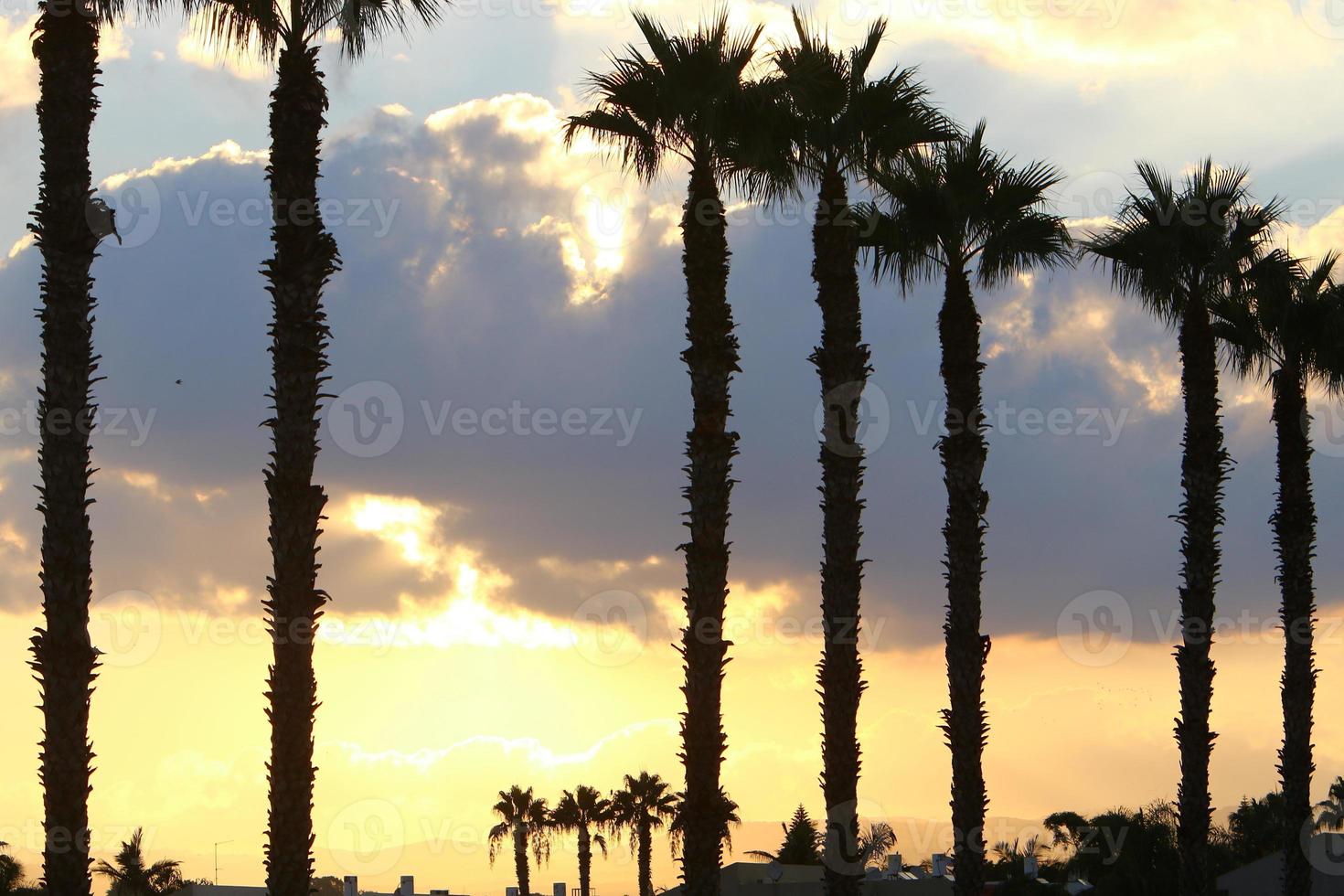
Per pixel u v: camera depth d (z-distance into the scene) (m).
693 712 29.72
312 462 25.66
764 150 33.25
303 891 24.70
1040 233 37.56
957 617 35.81
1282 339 45.00
